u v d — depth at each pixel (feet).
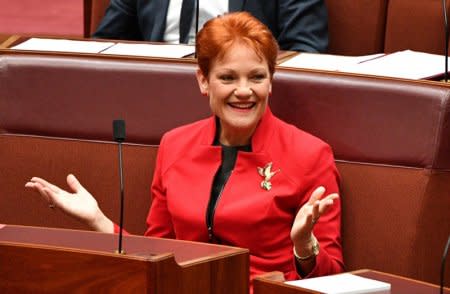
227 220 19.12
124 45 23.76
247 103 18.93
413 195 19.51
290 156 19.34
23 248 14.44
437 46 26.50
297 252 17.61
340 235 19.83
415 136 19.53
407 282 14.75
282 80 20.70
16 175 22.74
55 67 22.33
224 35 18.79
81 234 15.55
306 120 20.56
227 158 19.69
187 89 21.53
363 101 19.99
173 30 28.27
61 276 14.23
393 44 27.32
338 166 20.26
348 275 14.99
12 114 22.67
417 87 19.56
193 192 19.58
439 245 19.69
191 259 14.26
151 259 13.64
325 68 21.45
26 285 14.47
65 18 53.67
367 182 19.95
